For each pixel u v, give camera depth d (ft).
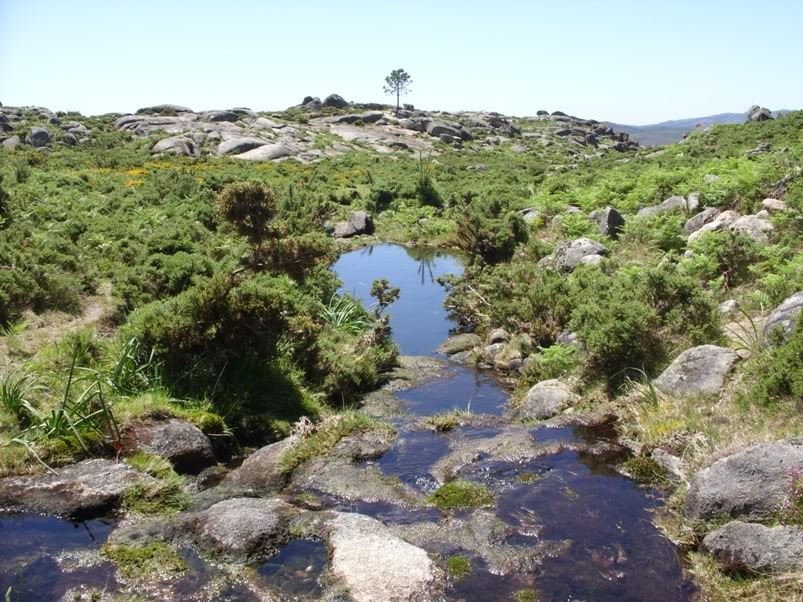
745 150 95.86
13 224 43.52
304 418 22.82
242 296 25.81
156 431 20.68
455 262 67.51
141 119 196.85
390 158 174.70
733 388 21.11
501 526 15.89
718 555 13.85
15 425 20.16
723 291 33.63
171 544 14.99
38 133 154.51
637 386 23.71
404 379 32.63
